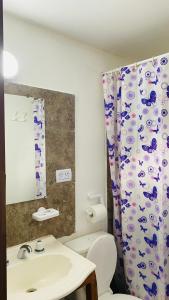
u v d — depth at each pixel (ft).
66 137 5.58
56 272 4.57
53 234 5.39
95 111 6.30
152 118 5.31
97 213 5.84
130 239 5.85
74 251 4.97
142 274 5.68
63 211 5.58
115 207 6.31
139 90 5.49
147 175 5.47
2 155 1.59
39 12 4.58
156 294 5.41
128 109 5.71
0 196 1.57
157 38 5.75
